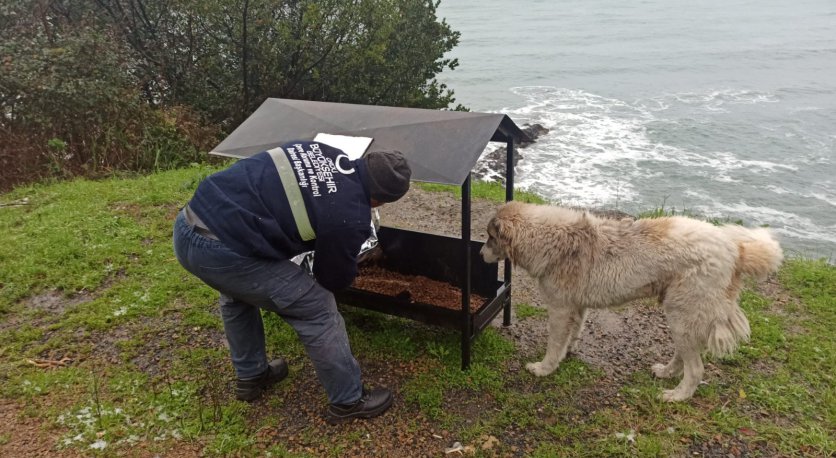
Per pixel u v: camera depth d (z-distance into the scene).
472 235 6.49
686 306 3.37
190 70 12.38
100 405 3.42
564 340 3.73
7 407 3.38
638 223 3.57
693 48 43.56
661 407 3.51
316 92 14.01
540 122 23.19
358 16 13.16
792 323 4.52
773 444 3.23
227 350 4.00
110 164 8.92
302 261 3.34
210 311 4.47
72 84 8.64
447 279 4.49
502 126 3.66
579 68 37.09
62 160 8.55
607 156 18.53
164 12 11.89
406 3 15.23
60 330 4.18
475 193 7.90
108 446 3.12
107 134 8.98
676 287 3.38
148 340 4.10
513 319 4.57
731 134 21.11
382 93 14.66
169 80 12.16
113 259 5.18
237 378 3.58
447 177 3.14
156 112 9.98
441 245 4.41
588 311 4.70
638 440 3.24
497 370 3.85
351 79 13.92
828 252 12.39
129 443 3.15
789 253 7.93
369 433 3.30
